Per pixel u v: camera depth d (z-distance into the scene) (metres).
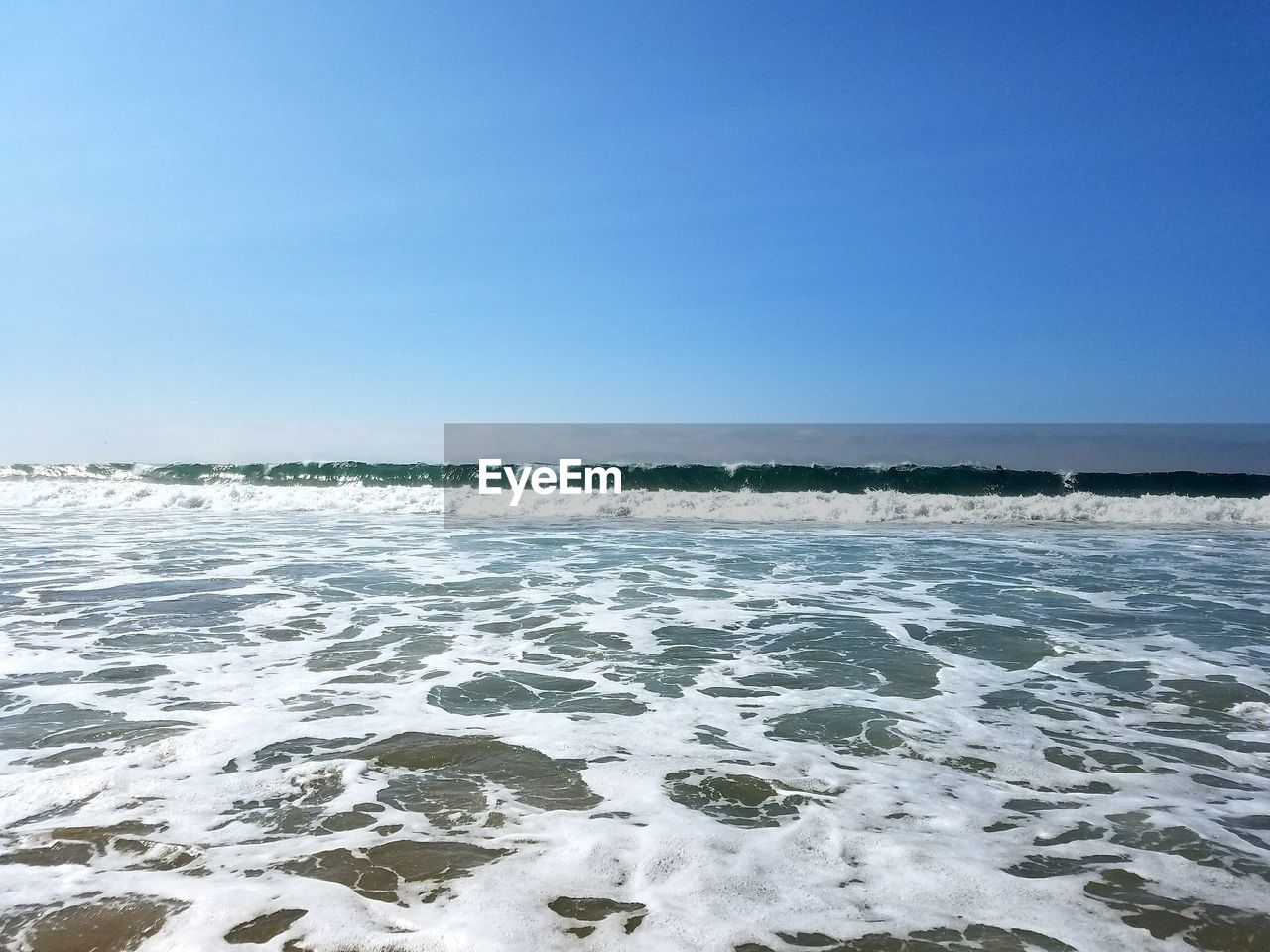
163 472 26.41
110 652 6.02
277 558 10.84
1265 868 3.01
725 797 3.61
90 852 3.05
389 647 6.24
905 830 3.30
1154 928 2.60
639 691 5.18
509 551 11.69
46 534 13.65
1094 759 4.11
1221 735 4.46
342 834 3.22
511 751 4.14
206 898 2.72
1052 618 7.33
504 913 2.65
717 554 11.45
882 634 6.73
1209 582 9.21
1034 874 2.95
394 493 19.78
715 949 2.47
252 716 4.64
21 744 4.17
